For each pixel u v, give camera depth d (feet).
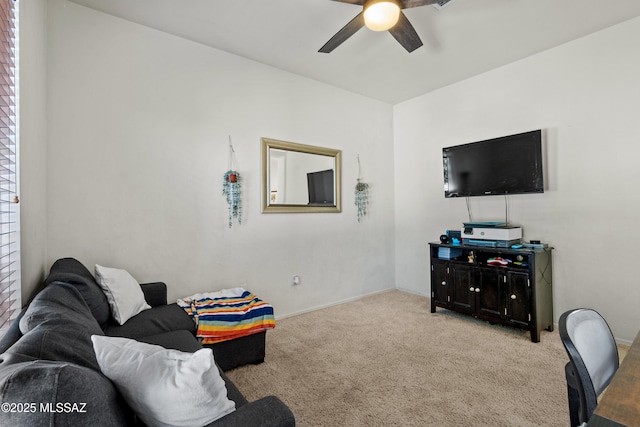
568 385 4.10
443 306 11.05
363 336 9.18
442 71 11.30
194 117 9.20
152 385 2.75
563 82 9.55
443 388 6.46
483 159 10.83
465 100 12.02
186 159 9.04
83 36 7.56
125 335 5.96
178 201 8.89
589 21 8.39
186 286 9.00
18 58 4.87
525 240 10.44
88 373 2.37
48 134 7.08
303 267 11.56
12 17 4.71
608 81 8.72
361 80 12.05
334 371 7.15
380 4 6.19
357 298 13.20
